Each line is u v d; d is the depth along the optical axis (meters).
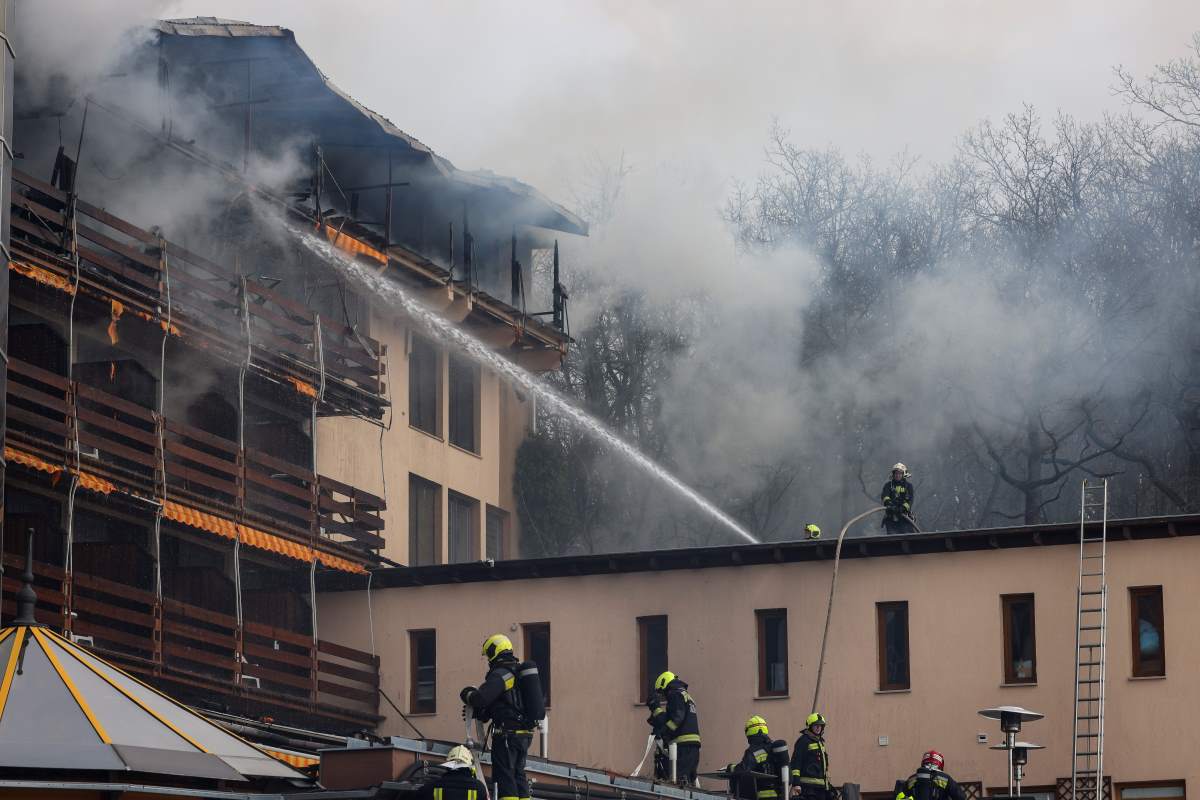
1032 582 29.98
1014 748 25.28
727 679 31.19
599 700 31.81
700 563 31.69
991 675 29.83
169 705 16.95
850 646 30.64
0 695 15.85
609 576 32.31
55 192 26.00
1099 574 29.48
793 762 25.02
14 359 25.47
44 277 25.31
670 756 24.94
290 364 30.64
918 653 30.27
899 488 31.98
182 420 30.95
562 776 20.84
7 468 25.77
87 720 15.75
